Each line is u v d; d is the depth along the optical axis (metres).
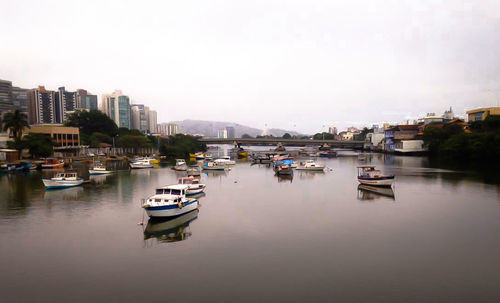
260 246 26.03
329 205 41.00
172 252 24.86
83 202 43.38
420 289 19.16
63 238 28.28
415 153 138.38
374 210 38.06
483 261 23.08
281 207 39.97
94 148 136.38
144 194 49.41
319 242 26.94
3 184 59.59
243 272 21.33
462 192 49.50
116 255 24.34
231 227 31.28
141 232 29.89
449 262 22.89
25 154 98.94
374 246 25.98
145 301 17.91
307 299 18.00
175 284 19.78
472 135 102.69
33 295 18.64
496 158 94.75
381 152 172.12
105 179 68.44
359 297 18.23
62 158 107.25
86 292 18.92
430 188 53.38
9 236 28.88
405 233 29.27
